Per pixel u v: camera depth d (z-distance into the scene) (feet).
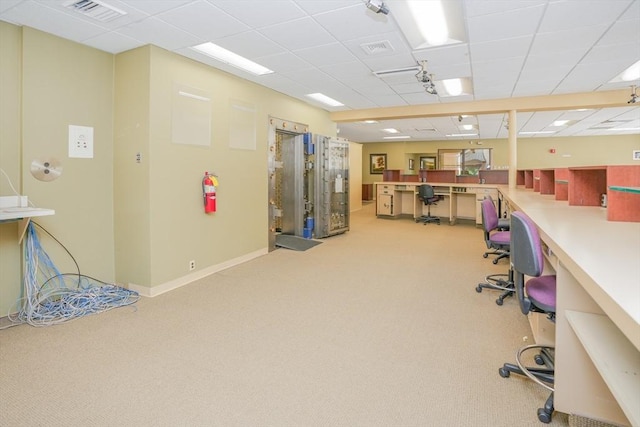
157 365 7.55
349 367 7.51
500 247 11.94
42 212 9.14
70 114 11.27
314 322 9.79
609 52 12.82
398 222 29.76
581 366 5.57
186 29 10.59
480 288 12.28
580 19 10.14
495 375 7.21
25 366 7.48
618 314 2.86
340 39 11.52
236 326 9.52
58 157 11.03
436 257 17.44
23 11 9.31
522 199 13.53
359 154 38.60
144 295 11.95
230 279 13.74
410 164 48.65
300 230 21.88
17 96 10.20
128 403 6.27
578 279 4.10
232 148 15.34
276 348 8.32
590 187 10.74
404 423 5.82
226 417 5.93
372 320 9.94
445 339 8.78
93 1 8.87
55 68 10.87
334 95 19.51
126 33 10.80
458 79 16.51
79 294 11.14
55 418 5.89
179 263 12.94
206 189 13.69
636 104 18.76
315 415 5.99
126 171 12.18
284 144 21.93
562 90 18.58
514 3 9.21
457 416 5.99
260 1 9.00
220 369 7.41
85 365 7.53
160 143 12.05
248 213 16.57
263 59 13.43
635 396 3.51
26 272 10.33
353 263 16.26
